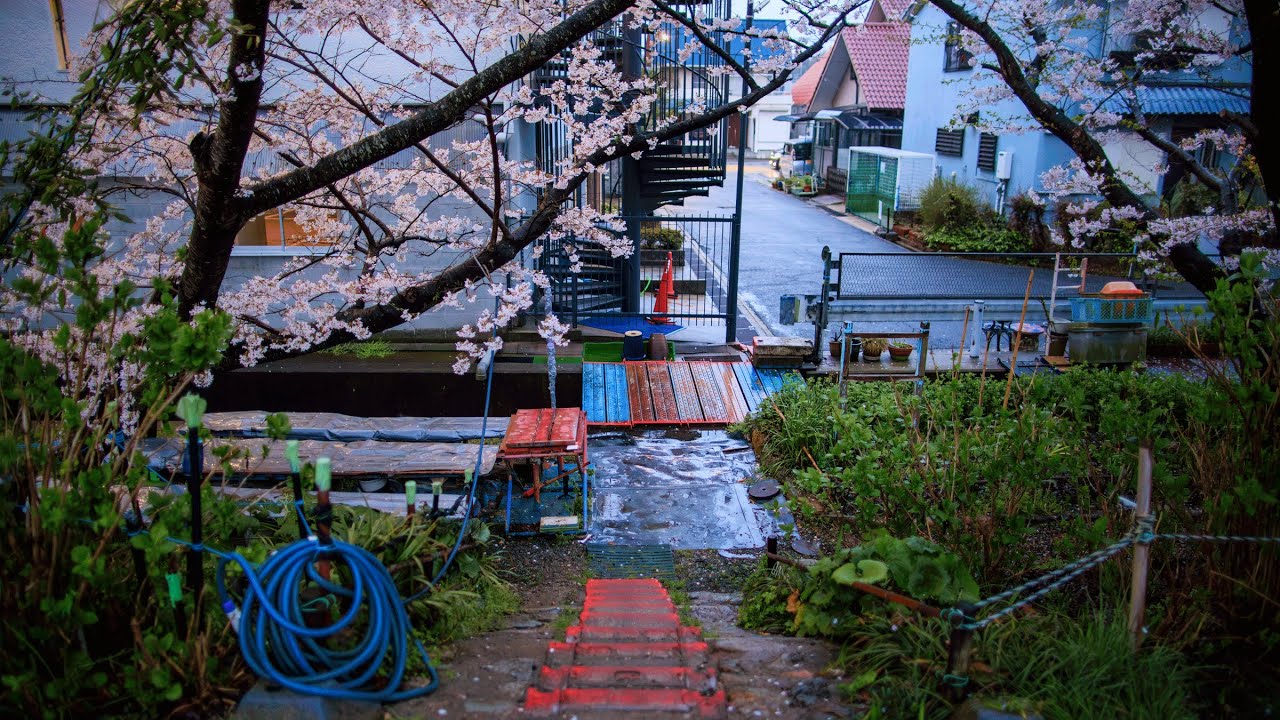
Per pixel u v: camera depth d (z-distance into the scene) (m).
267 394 9.50
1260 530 3.56
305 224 7.07
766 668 3.59
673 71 11.19
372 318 5.75
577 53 6.08
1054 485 6.33
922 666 3.26
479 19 5.70
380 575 3.13
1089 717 2.89
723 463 7.85
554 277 10.91
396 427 7.56
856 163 25.31
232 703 2.99
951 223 18.44
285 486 5.18
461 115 4.65
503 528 6.47
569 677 3.33
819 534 6.34
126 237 9.65
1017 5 8.02
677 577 5.81
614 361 10.11
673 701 3.07
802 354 9.49
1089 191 7.90
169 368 3.28
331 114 6.23
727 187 33.75
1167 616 3.61
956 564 3.74
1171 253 6.98
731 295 11.12
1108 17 12.38
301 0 5.38
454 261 10.32
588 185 11.60
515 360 9.95
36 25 9.21
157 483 4.06
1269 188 5.51
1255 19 4.95
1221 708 3.16
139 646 3.03
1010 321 10.44
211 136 4.37
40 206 5.06
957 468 4.72
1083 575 4.60
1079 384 7.74
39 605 2.93
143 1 4.20
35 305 3.35
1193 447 4.20
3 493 3.10
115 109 5.18
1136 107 7.79
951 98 20.72
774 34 6.84
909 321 10.51
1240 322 3.56
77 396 3.27
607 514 6.79
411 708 3.04
